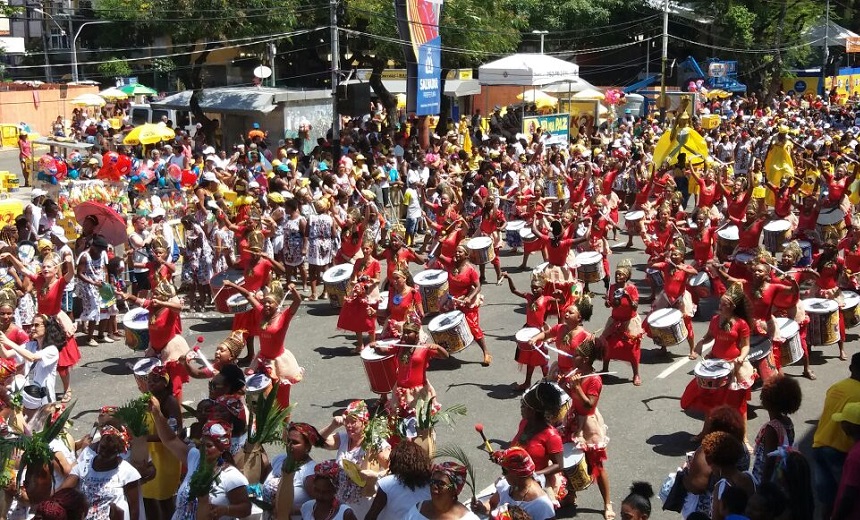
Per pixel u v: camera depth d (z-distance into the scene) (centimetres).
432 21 3033
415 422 1039
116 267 1705
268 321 1254
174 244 2112
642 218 2470
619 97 4838
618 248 2580
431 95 3075
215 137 3738
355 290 1627
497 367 1575
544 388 912
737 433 864
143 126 3006
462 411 1031
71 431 1298
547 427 920
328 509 810
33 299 1546
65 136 4156
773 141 2900
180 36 3550
